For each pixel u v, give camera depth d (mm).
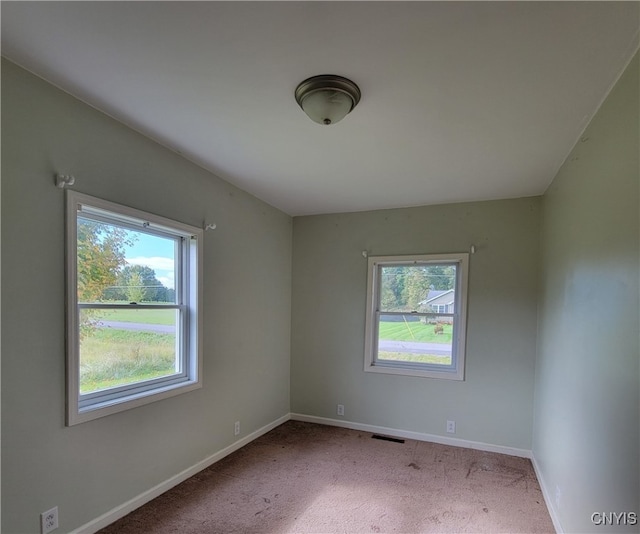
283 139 2363
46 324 1817
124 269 2365
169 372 2715
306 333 4344
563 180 2549
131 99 1928
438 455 3373
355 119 2057
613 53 1431
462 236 3736
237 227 3393
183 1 1228
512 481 2889
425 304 3926
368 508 2479
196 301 2855
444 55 1483
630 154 1423
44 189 1806
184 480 2746
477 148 2424
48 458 1825
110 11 1286
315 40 1417
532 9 1231
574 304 2148
